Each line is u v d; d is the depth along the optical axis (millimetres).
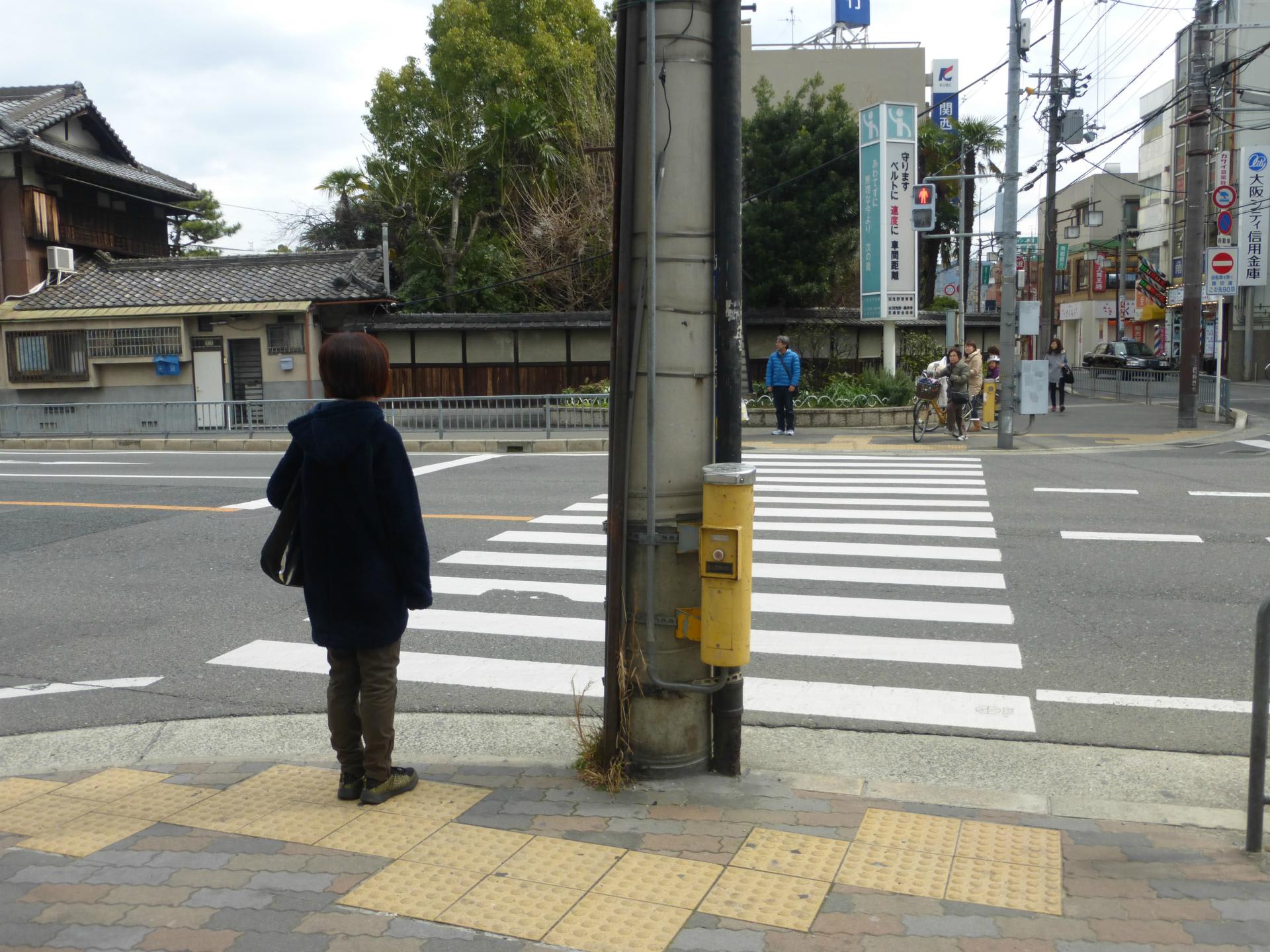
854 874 3244
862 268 24391
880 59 46156
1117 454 16078
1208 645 6117
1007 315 16781
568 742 4770
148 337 26688
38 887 3213
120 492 13367
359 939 2889
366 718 3812
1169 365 41750
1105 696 5324
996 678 5645
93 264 29141
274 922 2988
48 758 4840
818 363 28453
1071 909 3018
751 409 21625
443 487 13273
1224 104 37312
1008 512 10562
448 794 3947
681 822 3643
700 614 3904
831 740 4789
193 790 4059
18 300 27219
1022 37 16578
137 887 3207
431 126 31062
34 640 6859
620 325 3832
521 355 27688
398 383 27906
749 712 5184
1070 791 4184
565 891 3146
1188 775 4328
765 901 3076
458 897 3117
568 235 29844
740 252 3873
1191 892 3121
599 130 30125
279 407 20859
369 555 3682
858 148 27016
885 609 7043
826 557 8648
